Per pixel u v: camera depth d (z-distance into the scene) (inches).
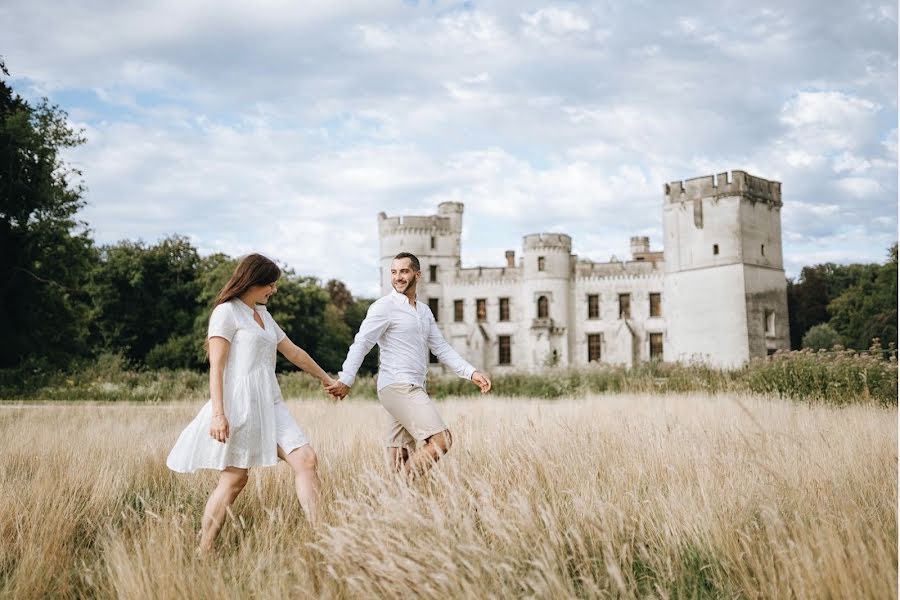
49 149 992.2
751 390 544.7
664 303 2016.5
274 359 166.1
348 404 591.5
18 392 875.4
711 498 146.6
